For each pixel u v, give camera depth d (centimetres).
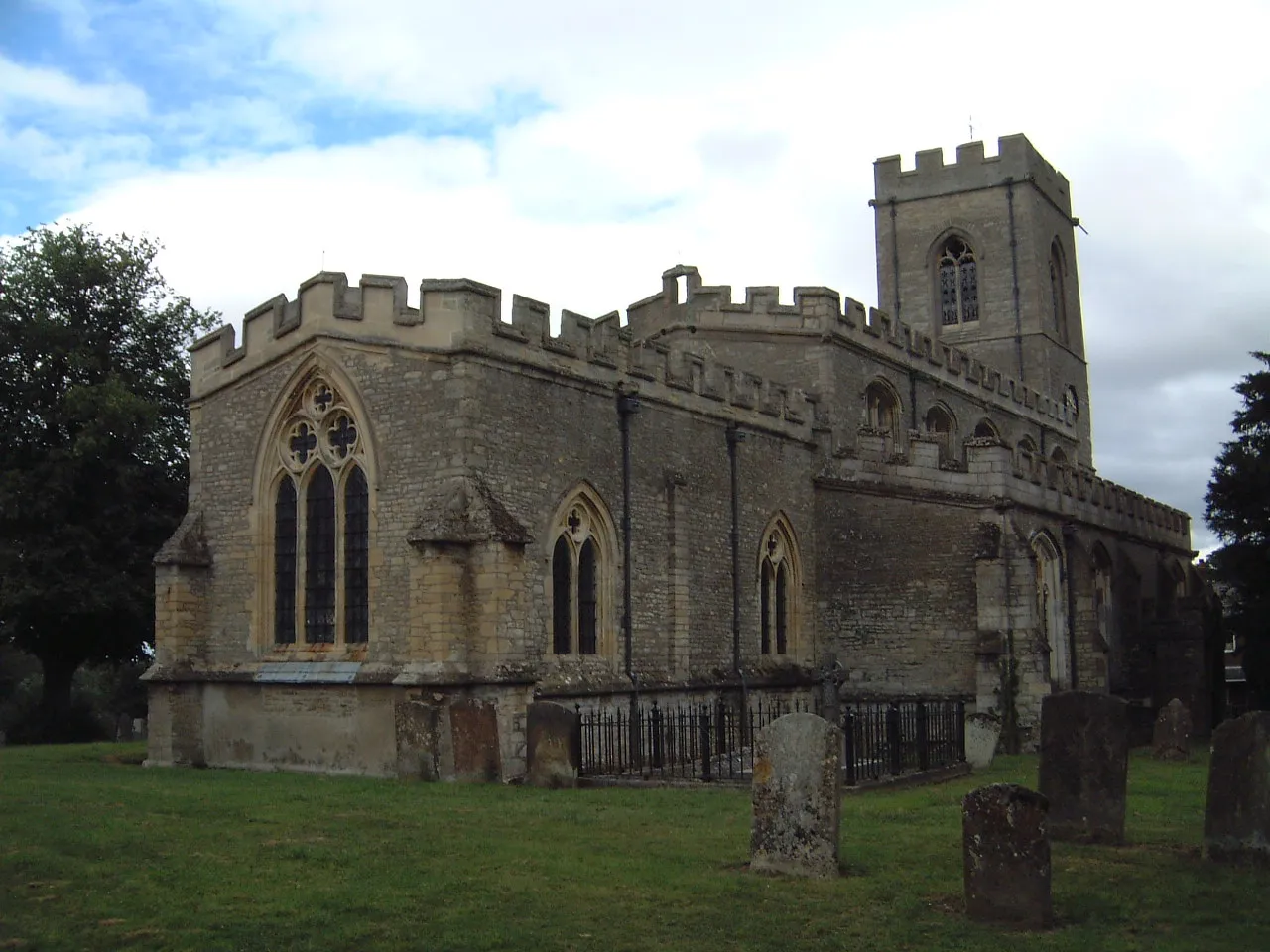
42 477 4150
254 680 3044
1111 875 1603
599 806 2169
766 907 1423
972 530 3712
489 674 2667
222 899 1435
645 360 3359
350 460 2978
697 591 3447
